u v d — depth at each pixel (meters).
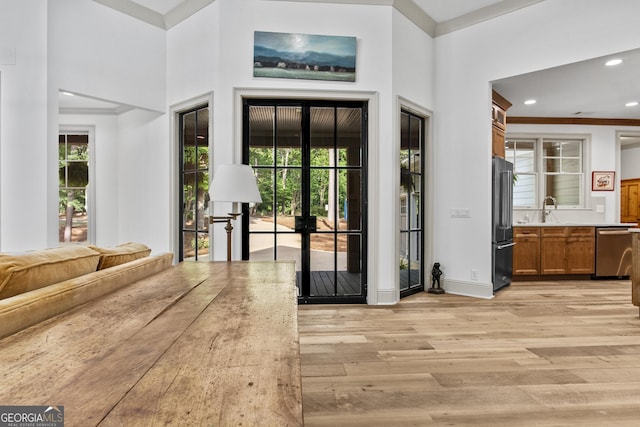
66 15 3.11
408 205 3.79
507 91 4.02
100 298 1.10
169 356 0.65
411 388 1.80
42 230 2.96
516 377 1.92
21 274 0.94
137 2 3.40
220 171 2.20
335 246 3.47
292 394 0.51
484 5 3.49
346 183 3.48
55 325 0.82
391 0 3.30
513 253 4.55
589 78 3.59
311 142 3.44
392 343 2.40
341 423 1.50
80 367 0.60
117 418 0.44
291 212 3.44
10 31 2.87
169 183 3.68
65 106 4.47
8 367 0.59
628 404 1.66
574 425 1.50
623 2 2.92
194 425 0.43
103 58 3.32
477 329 2.68
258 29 3.24
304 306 3.32
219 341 0.73
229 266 1.80
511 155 5.41
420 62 3.72
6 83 2.86
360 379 1.89
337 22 3.30
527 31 3.38
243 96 3.26
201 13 3.36
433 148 3.90
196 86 3.42
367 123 3.40
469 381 1.87
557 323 2.83
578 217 5.32
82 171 4.78
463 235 3.76
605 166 5.35
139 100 3.53
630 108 4.80
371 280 3.38
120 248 1.56
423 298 3.62
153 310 0.96
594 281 4.58
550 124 5.31
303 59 3.26
